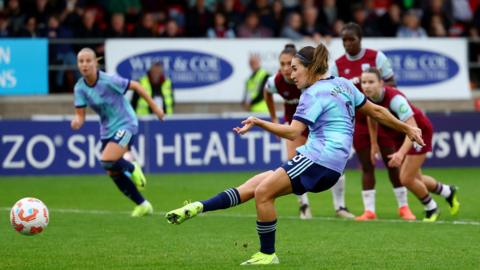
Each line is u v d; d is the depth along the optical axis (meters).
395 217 40.88
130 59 66.62
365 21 71.38
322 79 27.00
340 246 31.38
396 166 37.06
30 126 61.81
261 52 68.00
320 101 26.44
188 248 31.08
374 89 37.19
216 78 67.56
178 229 36.31
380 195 50.41
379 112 27.77
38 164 61.91
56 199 48.75
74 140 62.28
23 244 32.09
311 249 30.67
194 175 61.56
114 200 48.31
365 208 40.72
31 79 65.44
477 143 66.50
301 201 40.56
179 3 73.94
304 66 26.89
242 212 42.81
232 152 63.78
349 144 26.84
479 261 27.92
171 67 67.06
